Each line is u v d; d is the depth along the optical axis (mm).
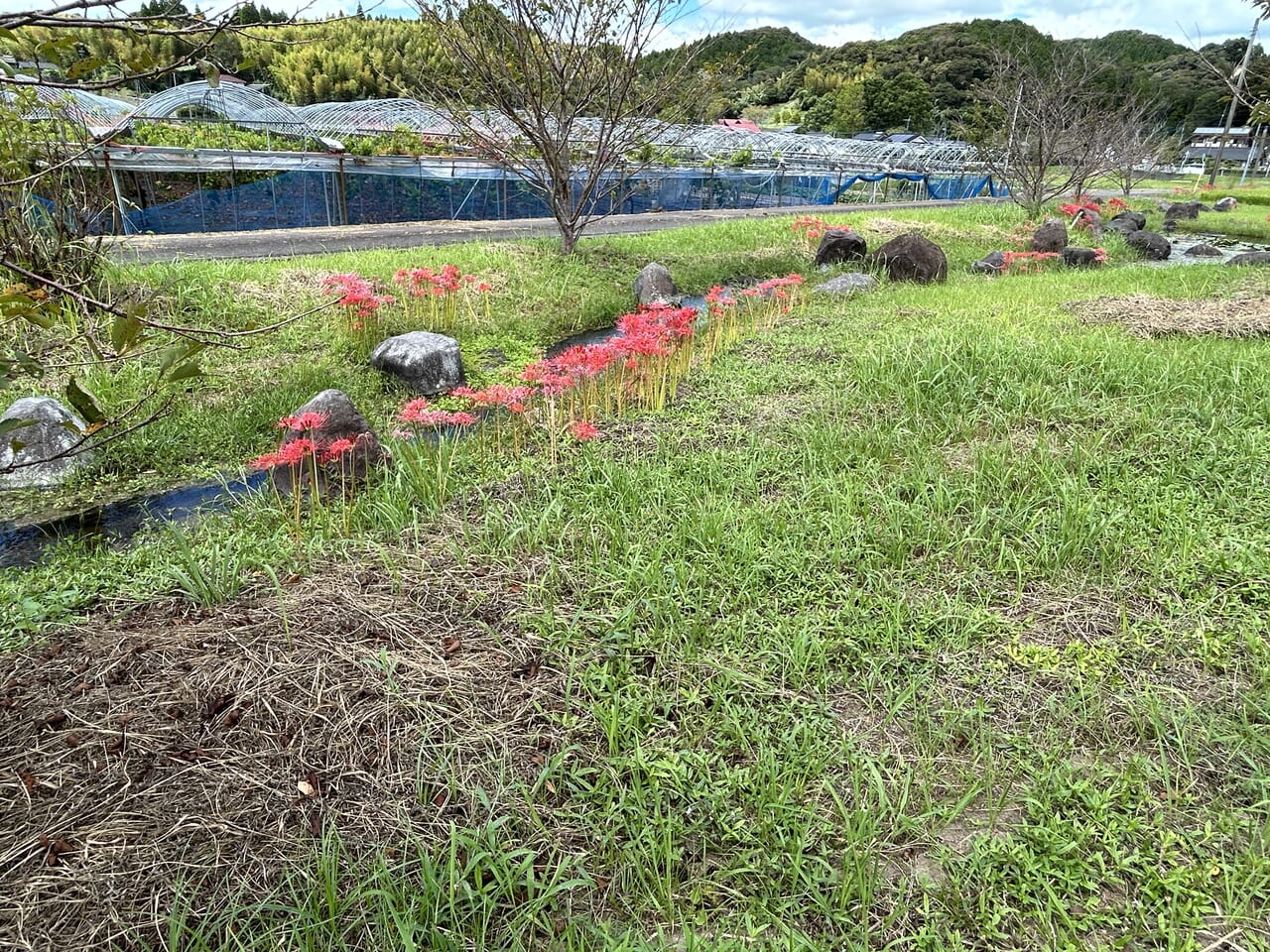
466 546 3857
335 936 1988
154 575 3609
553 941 2010
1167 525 3783
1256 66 13797
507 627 3221
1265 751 2564
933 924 2043
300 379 6387
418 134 17500
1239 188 30469
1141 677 2908
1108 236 15406
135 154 13602
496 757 2559
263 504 4543
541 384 5375
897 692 2859
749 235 14398
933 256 11352
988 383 5578
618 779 2482
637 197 21422
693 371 6699
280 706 2703
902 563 3629
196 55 1598
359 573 3611
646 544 3795
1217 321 7273
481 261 10305
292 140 19203
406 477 4570
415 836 2271
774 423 5383
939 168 31797
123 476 5148
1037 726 2723
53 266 1885
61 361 5938
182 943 1981
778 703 2824
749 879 2197
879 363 6051
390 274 9156
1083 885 2133
